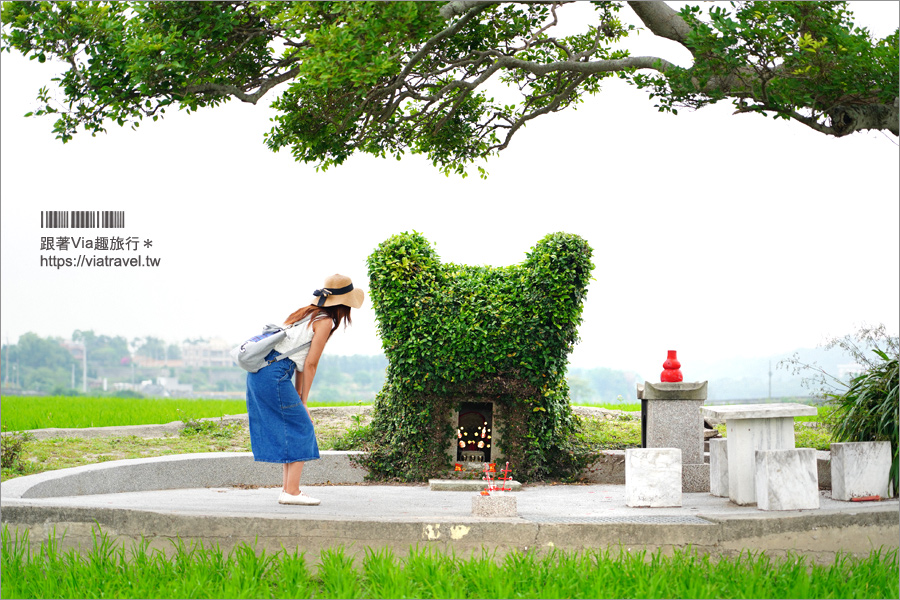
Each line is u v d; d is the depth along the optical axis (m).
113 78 7.45
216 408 15.13
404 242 9.38
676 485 6.82
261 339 6.44
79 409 14.53
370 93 9.33
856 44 7.16
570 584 4.67
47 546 5.35
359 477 9.56
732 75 7.93
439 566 4.88
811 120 7.93
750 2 7.57
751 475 6.91
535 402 9.38
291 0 7.23
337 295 6.72
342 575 4.75
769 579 4.90
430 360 9.23
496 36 10.59
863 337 8.18
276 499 7.07
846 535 5.66
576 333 9.37
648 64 8.58
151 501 6.49
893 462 6.86
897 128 7.88
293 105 9.62
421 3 7.04
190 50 7.48
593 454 9.58
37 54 7.36
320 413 12.91
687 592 4.67
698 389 8.81
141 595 4.57
